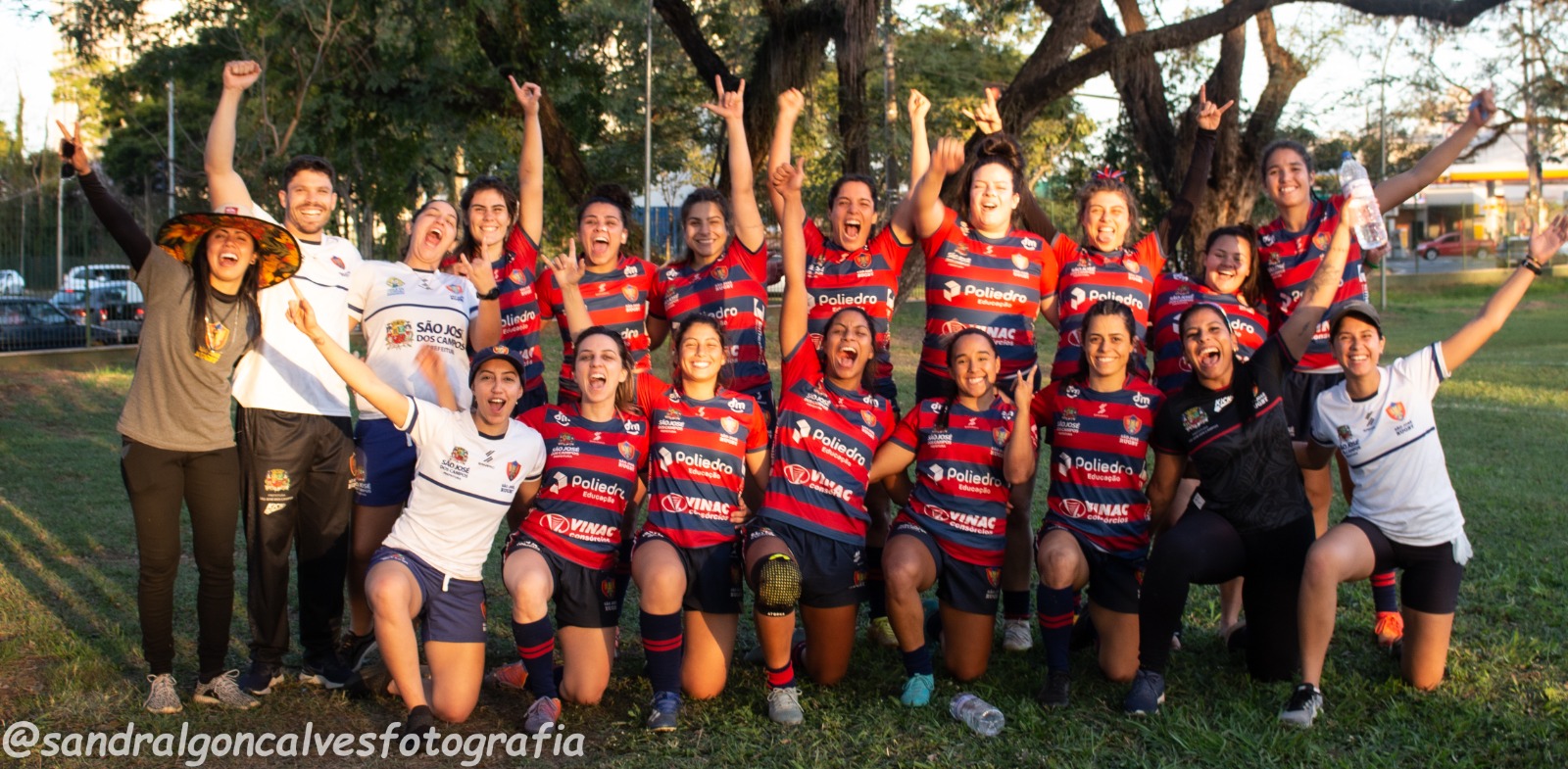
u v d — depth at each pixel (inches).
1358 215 197.0
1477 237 1793.8
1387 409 191.9
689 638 195.0
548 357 718.5
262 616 194.7
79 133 177.9
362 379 180.5
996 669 211.9
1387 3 683.4
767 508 197.2
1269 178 234.2
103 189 181.9
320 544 199.9
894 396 232.1
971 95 924.6
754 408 201.0
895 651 223.9
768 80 711.1
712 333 196.2
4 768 166.6
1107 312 198.4
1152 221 989.8
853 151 721.6
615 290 231.6
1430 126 1225.4
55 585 257.0
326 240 209.5
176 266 183.0
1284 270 234.7
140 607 186.9
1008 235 223.8
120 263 796.6
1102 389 204.5
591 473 192.9
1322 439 204.2
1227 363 194.5
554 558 191.2
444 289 215.2
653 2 761.6
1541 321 1102.4
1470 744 173.9
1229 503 194.4
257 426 193.0
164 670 189.3
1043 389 216.5
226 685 191.3
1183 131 794.2
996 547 200.4
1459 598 238.8
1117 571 200.4
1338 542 188.5
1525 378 641.0
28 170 1033.5
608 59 911.7
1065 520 203.2
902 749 174.1
